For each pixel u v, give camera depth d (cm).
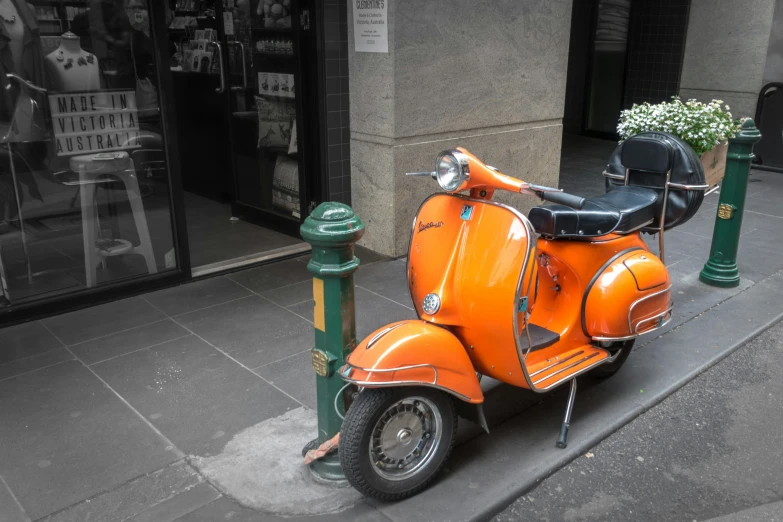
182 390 344
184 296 466
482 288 268
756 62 895
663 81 1023
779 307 457
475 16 528
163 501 262
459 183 261
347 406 269
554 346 314
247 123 611
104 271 454
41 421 316
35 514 254
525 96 591
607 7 1067
